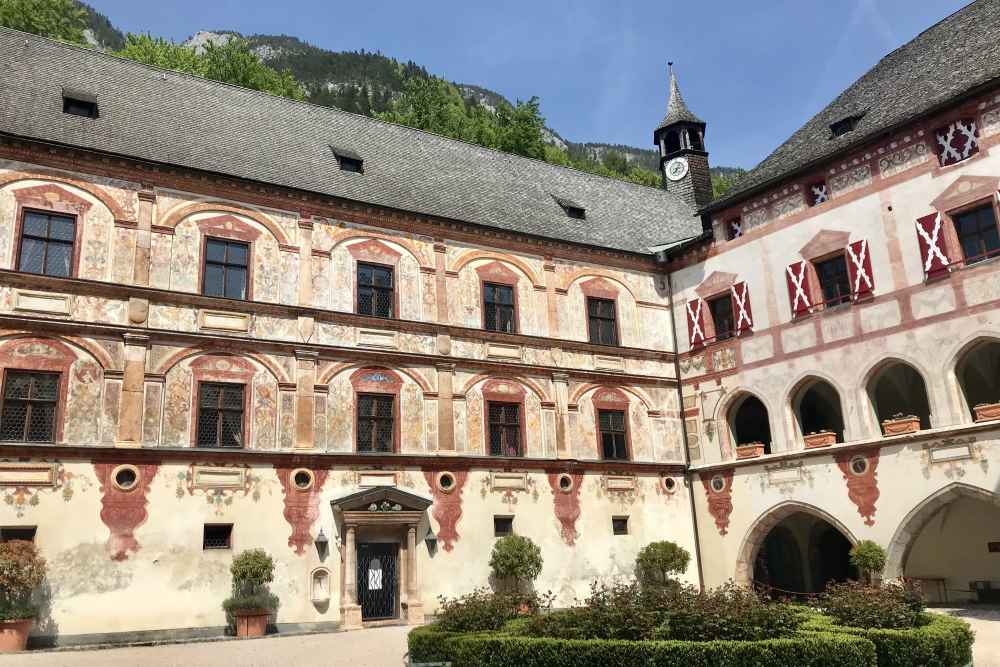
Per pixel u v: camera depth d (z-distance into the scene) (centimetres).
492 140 5625
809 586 3019
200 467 2112
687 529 2900
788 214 2767
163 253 2208
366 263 2520
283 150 2655
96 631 1897
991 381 2728
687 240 3134
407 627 2192
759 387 2766
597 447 2795
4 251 2011
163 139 2389
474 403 2588
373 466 2355
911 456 2339
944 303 2322
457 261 2695
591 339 2917
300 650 1756
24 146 2084
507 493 2559
